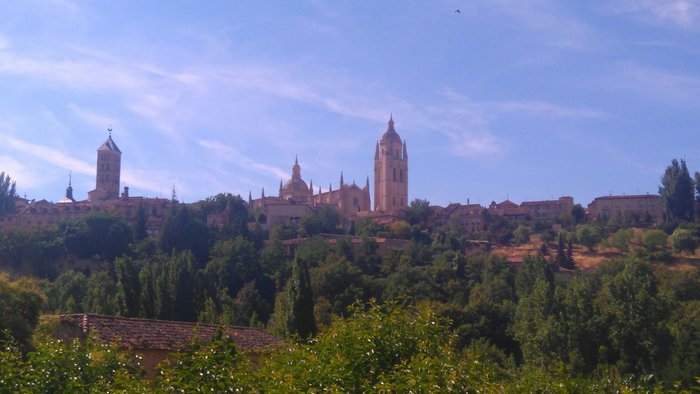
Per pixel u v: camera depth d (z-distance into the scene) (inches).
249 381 808.3
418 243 6855.3
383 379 864.3
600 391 1349.7
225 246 5792.3
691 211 7864.2
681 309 3127.5
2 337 1162.6
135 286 2797.7
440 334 1027.3
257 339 1724.9
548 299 3006.9
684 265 6289.4
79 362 907.4
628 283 2906.0
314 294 4347.9
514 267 6018.7
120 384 856.9
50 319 1446.9
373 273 5620.1
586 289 2992.1
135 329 1534.2
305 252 5925.2
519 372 2476.6
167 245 6063.0
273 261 5585.6
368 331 967.0
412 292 4436.5
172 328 1609.3
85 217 6176.2
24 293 1365.7
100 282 4109.3
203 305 3324.3
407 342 968.9
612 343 2832.2
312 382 847.1
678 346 2426.2
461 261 5629.9
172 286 3196.4
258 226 7564.0
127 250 6082.7
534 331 3011.8
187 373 812.0
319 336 992.2
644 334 2780.5
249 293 4436.5
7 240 5497.1
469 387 877.8
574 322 2874.0
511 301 4047.7
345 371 885.8
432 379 844.0
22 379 887.1
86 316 1510.8
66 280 4224.9
